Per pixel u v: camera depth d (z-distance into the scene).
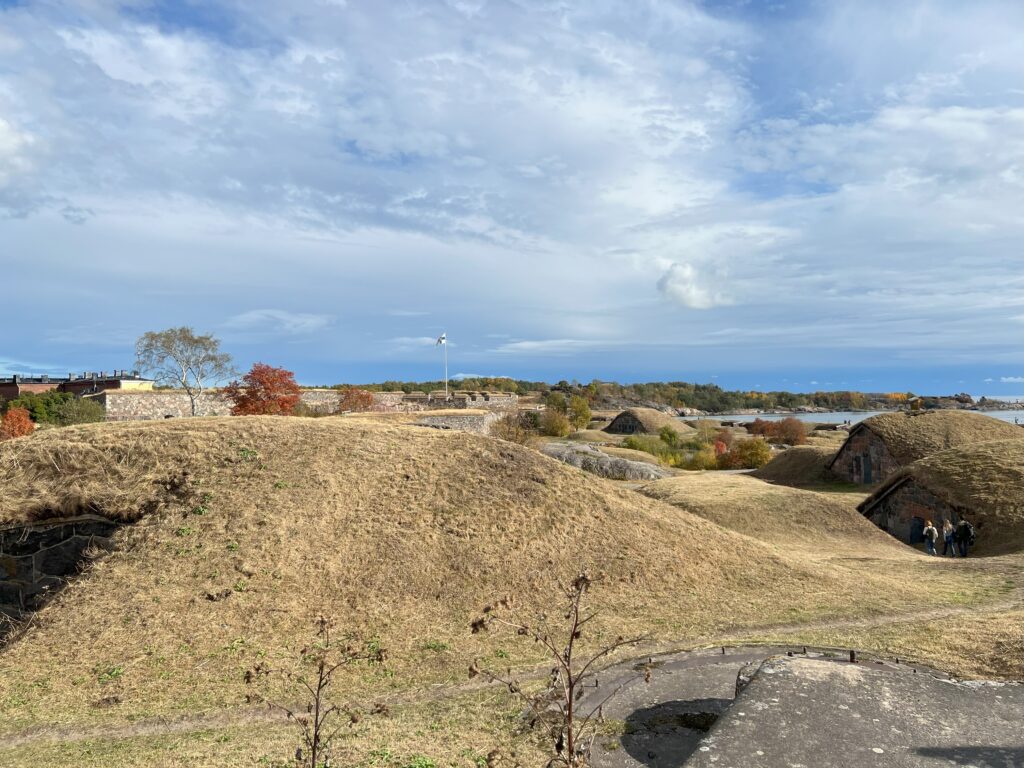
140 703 10.81
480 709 9.38
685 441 68.12
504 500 17.47
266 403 40.44
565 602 14.41
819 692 5.97
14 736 9.98
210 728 9.77
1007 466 28.48
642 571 15.80
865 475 41.97
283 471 17.30
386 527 15.97
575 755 5.23
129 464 16.84
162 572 14.03
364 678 11.41
